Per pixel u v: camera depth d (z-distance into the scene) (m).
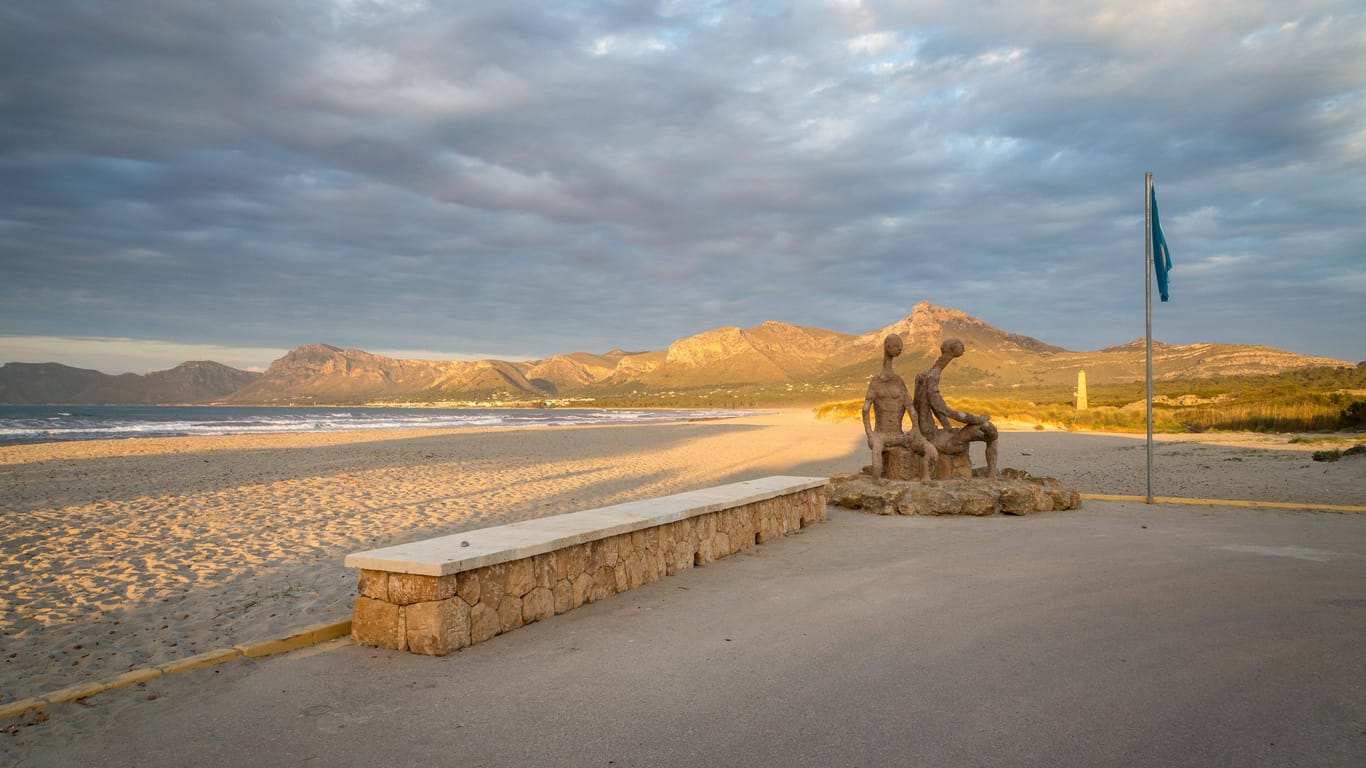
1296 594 6.08
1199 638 4.95
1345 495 12.86
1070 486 15.23
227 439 35.38
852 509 11.62
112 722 3.92
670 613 5.80
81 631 6.07
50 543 9.86
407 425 63.38
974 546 8.41
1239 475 16.03
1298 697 3.96
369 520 11.90
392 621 5.02
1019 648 4.80
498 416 108.56
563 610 5.87
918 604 5.91
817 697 4.04
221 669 4.70
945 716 3.76
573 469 21.39
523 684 4.32
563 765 3.31
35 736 3.75
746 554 8.22
